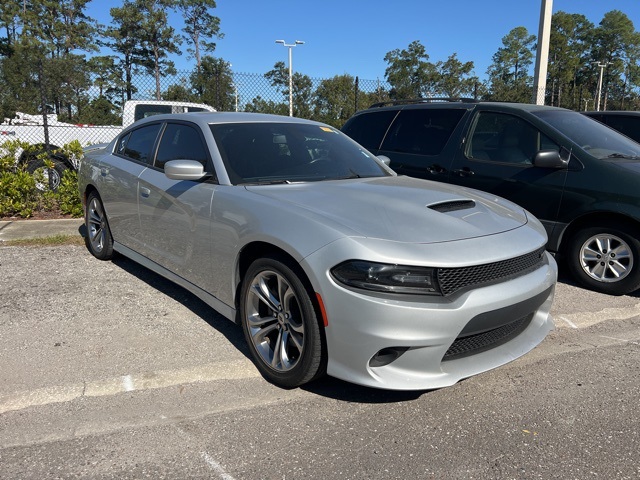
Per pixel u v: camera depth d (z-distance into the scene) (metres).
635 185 4.36
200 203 3.43
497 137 5.36
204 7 64.12
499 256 2.68
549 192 4.82
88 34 60.62
